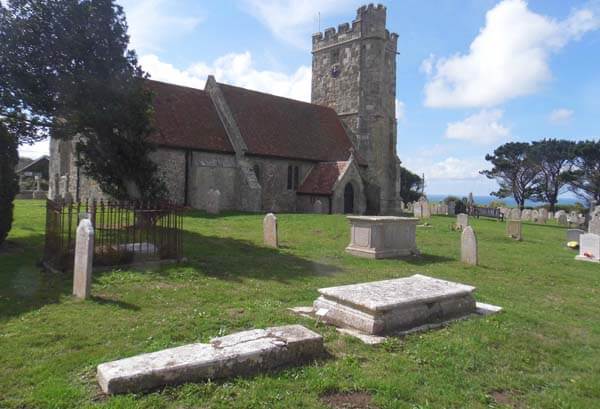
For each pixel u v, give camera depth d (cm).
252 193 2392
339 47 3456
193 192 2295
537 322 634
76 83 1227
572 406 381
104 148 1376
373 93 3275
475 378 426
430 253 1349
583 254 1405
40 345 475
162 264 933
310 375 405
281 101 3078
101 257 872
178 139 2252
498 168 5938
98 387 372
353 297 565
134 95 1322
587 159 5153
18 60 1165
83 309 609
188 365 378
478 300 767
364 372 419
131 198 1435
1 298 656
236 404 349
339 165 2741
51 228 897
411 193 6475
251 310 629
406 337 523
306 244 1399
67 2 1191
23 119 1220
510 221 1928
